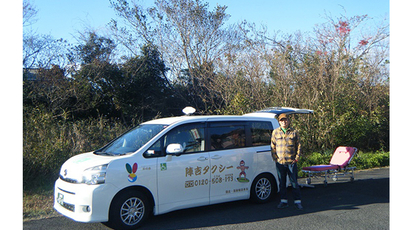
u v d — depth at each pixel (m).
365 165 11.45
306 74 12.92
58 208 5.36
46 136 8.64
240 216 5.95
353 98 13.43
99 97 15.76
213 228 5.32
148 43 19.09
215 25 20.91
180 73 20.02
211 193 6.00
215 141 6.22
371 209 6.32
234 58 14.41
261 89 13.24
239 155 6.39
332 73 13.14
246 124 6.70
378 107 14.09
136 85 17.12
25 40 13.95
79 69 15.70
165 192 5.52
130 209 5.23
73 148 8.87
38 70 14.11
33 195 7.24
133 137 6.09
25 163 7.86
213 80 14.83
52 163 8.20
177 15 20.66
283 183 6.41
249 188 6.51
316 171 8.22
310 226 5.36
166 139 5.75
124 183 5.16
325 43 14.69
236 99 12.23
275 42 14.05
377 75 14.86
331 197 7.34
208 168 5.97
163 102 18.27
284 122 6.34
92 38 16.67
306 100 12.51
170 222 5.66
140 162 5.35
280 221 5.64
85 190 4.95
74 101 15.20
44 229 5.37
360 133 12.91
